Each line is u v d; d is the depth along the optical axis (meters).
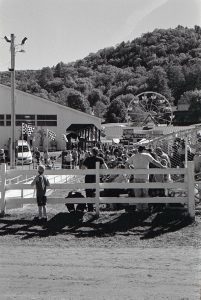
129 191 13.96
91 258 9.18
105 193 13.96
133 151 21.72
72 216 12.88
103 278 7.80
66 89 103.75
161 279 7.70
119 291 7.11
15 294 7.00
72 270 8.33
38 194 12.64
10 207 13.82
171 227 11.72
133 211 13.12
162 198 12.73
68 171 13.05
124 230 11.59
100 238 10.99
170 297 6.75
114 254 9.52
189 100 85.56
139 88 82.69
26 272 8.20
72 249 10.02
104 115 99.69
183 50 78.44
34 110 60.50
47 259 9.14
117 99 93.19
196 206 14.03
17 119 60.34
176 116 85.25
